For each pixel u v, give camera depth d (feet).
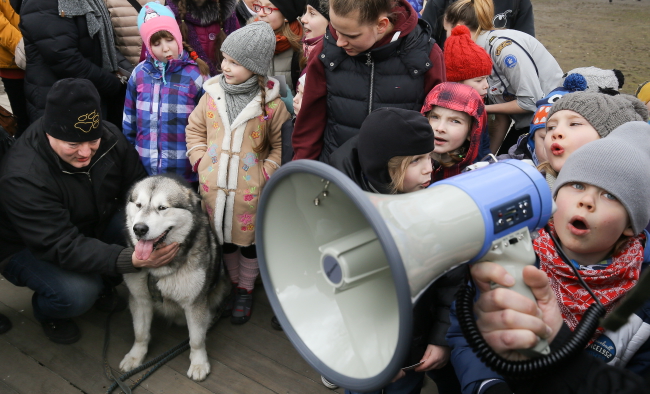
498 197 3.21
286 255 3.53
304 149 7.61
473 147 6.60
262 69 7.92
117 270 7.37
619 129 4.69
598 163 3.99
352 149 5.17
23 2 9.45
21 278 7.86
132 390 7.47
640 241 4.47
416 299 2.95
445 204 3.07
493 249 3.21
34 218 7.16
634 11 40.22
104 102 11.02
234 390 7.55
